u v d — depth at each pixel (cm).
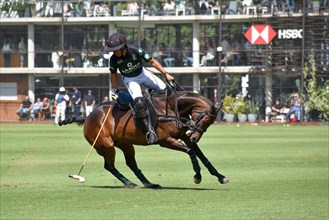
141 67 2492
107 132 2533
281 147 4250
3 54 8381
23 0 8275
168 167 3256
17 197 2342
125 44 2464
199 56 8100
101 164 3441
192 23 8144
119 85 7519
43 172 3127
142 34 8219
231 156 3709
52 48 8362
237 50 7956
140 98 2436
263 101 7788
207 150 4059
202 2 8056
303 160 3494
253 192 2377
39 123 7519
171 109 2439
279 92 7756
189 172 3056
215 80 8131
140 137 2470
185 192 2403
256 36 7656
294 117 7294
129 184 2572
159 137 2444
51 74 8350
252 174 2923
